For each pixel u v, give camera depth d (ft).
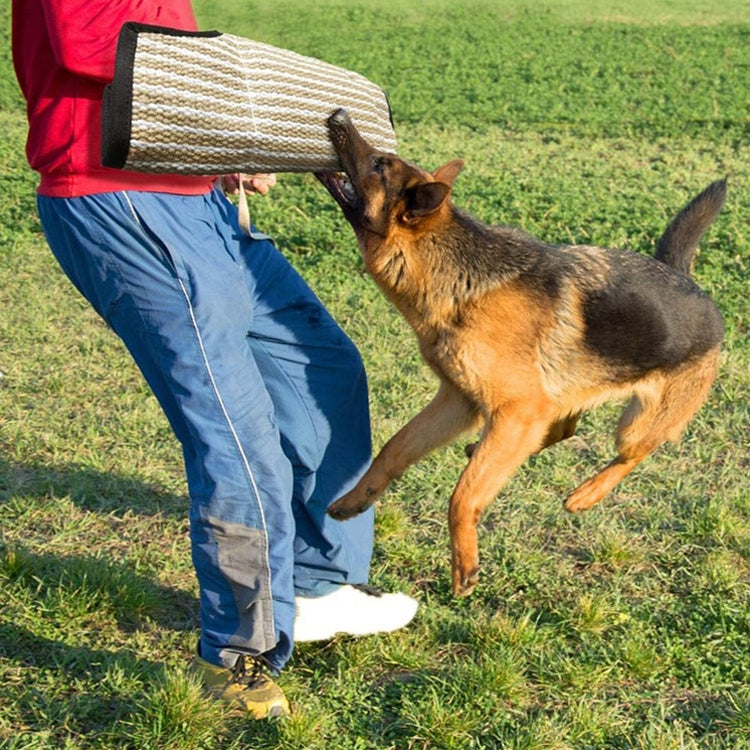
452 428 13.43
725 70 65.21
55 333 23.97
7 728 10.66
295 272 12.10
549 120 53.26
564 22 87.86
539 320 12.99
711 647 11.91
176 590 13.73
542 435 13.14
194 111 9.52
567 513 15.55
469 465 12.73
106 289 10.34
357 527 12.44
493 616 12.89
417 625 12.76
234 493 10.37
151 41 9.23
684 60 69.05
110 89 9.13
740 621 12.35
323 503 12.04
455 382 13.12
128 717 10.87
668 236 15.47
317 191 36.86
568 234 30.55
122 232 10.07
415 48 76.38
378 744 10.46
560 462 17.25
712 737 10.34
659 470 16.85
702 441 17.90
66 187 10.11
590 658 11.75
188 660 12.07
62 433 18.66
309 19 90.84
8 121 54.24
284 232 31.50
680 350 14.06
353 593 12.24
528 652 11.96
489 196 35.14
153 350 10.41
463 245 13.07
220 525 10.44
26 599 13.08
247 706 10.82
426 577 14.11
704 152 45.01
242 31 84.69
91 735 10.56
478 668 11.30
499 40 78.95
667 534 14.73
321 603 12.07
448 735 10.39
